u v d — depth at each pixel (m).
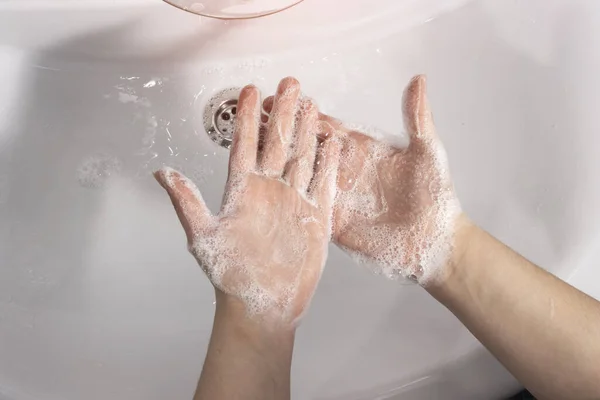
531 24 0.77
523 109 0.76
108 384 0.71
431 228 0.71
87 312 0.75
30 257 0.77
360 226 0.73
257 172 0.73
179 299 0.76
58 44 0.79
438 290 0.71
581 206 0.71
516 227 0.73
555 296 0.67
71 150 0.80
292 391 0.70
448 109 0.80
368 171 0.74
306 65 0.82
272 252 0.71
